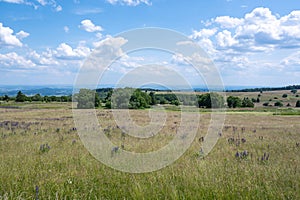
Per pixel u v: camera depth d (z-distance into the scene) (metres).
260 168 7.12
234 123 24.97
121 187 5.70
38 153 9.38
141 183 5.89
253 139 13.34
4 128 17.48
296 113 43.97
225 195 5.04
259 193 5.14
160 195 5.14
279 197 5.01
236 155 8.80
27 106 54.78
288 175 6.41
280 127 21.11
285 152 9.79
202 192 5.19
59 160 8.09
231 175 6.41
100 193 5.25
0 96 87.50
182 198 4.99
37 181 6.01
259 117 35.41
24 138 13.00
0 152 9.58
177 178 6.22
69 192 5.27
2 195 5.05
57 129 15.76
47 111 37.88
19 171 6.71
